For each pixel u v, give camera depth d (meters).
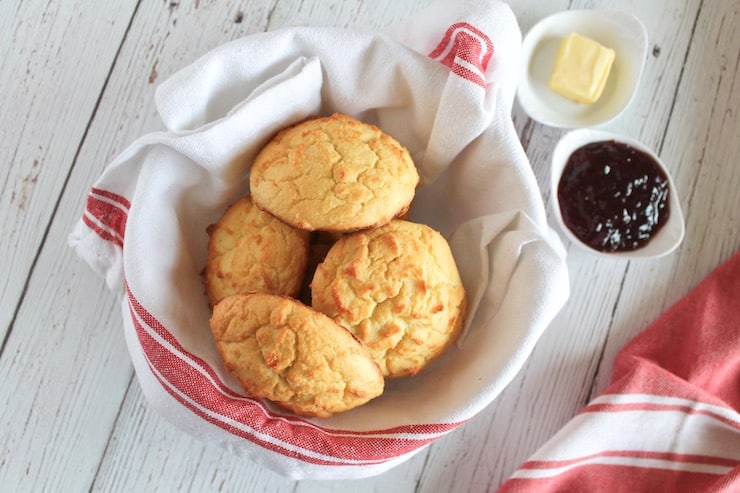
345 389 0.67
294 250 0.71
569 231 0.79
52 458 0.78
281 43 0.71
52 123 0.78
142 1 0.78
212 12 0.79
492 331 0.72
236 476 0.78
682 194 0.81
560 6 0.81
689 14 0.81
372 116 0.75
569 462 0.77
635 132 0.81
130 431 0.78
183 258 0.72
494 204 0.73
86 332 0.78
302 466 0.69
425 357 0.70
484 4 0.71
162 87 0.71
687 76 0.81
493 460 0.80
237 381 0.70
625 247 0.79
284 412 0.70
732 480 0.77
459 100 0.71
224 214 0.73
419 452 0.79
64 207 0.78
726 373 0.80
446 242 0.72
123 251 0.71
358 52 0.72
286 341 0.67
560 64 0.79
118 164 0.71
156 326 0.70
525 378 0.80
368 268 0.69
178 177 0.72
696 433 0.78
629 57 0.80
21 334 0.78
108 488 0.78
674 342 0.80
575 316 0.81
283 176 0.69
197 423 0.69
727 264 0.80
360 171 0.69
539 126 0.81
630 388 0.78
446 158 0.73
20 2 0.78
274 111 0.71
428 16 0.73
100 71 0.78
